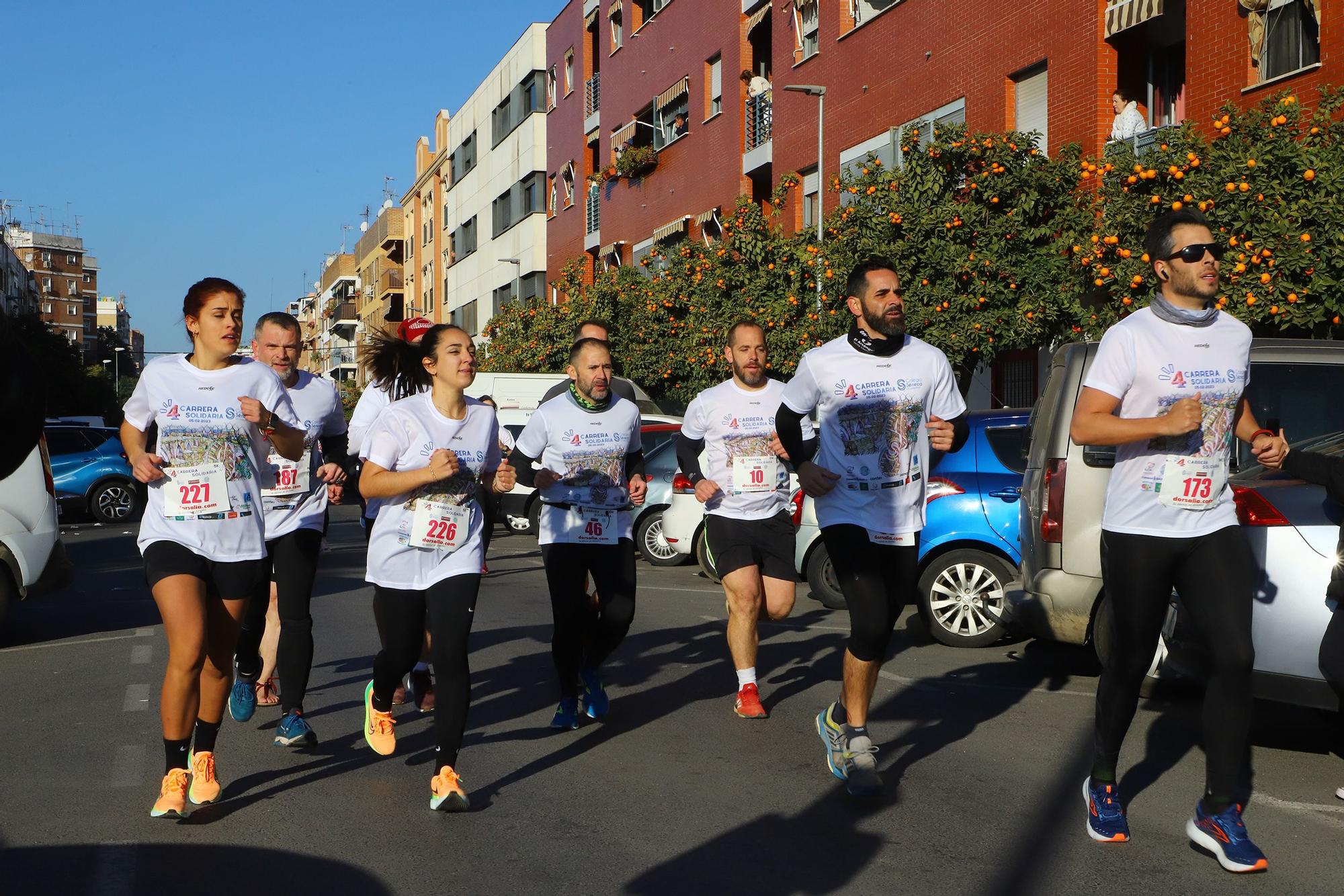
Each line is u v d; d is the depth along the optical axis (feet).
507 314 120.16
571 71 138.31
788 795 18.13
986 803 17.63
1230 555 14.79
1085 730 21.99
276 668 22.63
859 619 18.06
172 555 16.84
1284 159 37.35
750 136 94.84
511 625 34.91
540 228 149.18
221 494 17.12
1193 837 14.98
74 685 27.12
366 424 24.06
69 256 536.83
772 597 23.68
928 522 31.09
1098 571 24.03
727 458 23.40
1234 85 50.26
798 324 65.67
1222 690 14.67
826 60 81.87
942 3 69.51
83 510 82.12
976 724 22.52
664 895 14.11
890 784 18.65
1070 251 48.14
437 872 14.94
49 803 17.92
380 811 17.44
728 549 23.44
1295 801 17.56
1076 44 59.06
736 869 14.96
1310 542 17.99
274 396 17.58
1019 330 49.32
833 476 18.30
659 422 56.08
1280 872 14.70
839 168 80.74
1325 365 22.44
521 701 24.86
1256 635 18.17
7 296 357.82
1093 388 15.14
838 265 54.70
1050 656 29.66
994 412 32.32
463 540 17.71
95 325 557.74
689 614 36.94
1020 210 50.85
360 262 313.12
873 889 14.23
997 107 65.05
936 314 51.01
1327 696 17.69
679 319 86.12
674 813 17.26
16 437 8.59
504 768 19.80
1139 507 15.05
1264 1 48.73
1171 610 19.92
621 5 120.16
